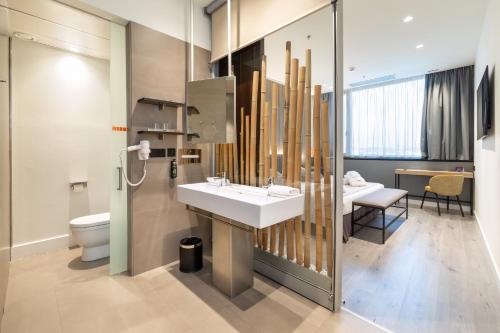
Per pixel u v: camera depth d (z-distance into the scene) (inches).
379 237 126.0
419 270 91.7
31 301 71.7
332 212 68.3
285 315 66.6
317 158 71.2
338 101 65.6
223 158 104.4
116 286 80.2
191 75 97.8
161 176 93.2
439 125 186.4
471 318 65.2
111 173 85.7
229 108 89.0
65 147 110.8
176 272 89.9
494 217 97.0
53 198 108.0
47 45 104.7
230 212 66.4
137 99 85.6
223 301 72.8
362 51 146.6
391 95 209.3
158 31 90.2
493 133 99.3
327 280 69.7
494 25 92.7
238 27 92.4
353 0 97.6
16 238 99.1
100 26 88.2
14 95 97.2
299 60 73.6
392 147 211.3
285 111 78.7
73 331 60.2
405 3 100.3
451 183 161.0
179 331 60.4
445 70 181.5
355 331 60.5
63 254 104.3
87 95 116.4
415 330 61.0
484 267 93.5
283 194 68.4
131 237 86.5
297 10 72.7
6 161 79.5
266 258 87.4
